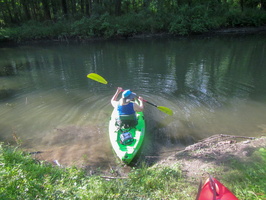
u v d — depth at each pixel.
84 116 5.95
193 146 4.45
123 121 4.79
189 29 19.58
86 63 11.32
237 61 10.55
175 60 11.17
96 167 4.02
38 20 22.92
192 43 15.82
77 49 15.51
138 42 17.31
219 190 2.33
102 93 7.39
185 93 7.16
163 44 15.93
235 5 23.50
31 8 22.98
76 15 21.64
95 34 19.36
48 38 19.55
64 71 10.04
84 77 9.09
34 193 2.72
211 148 4.22
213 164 3.61
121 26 19.19
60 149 4.60
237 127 5.16
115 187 3.09
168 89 7.53
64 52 14.53
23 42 19.09
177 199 2.80
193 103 6.46
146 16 20.75
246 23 20.12
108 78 8.87
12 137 5.06
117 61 11.47
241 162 3.52
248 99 6.57
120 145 4.49
